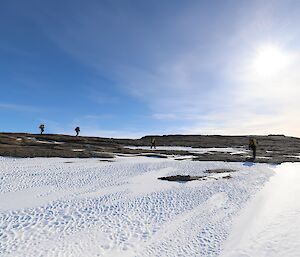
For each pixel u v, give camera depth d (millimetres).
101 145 57500
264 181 22438
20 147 39125
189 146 72500
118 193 18797
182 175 25531
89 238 12078
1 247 11070
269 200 16703
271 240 11164
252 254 10242
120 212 15180
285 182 21734
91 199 17281
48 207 15594
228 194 18672
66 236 12203
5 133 59469
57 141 57219
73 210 15266
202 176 25125
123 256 10656
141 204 16594
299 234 11375
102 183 21859
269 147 69250
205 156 41531
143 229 13094
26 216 14219
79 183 21688
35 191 18859
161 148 64625
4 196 17453
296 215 13570
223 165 32156
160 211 15469
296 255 9789
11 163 29438
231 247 11000
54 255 10594
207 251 10891
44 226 13141
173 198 17844
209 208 15906
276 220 13211
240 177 24438
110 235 12422
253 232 12180
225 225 13359
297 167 30500
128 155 42250
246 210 15273
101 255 10711
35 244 11406
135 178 24047
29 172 24984
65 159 34719
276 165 32469
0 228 12742
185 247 11320
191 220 14148
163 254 10781
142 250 11125
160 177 24719
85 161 33500
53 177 23422
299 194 17484
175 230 12969
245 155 44781
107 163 32250
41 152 36875
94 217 14391
